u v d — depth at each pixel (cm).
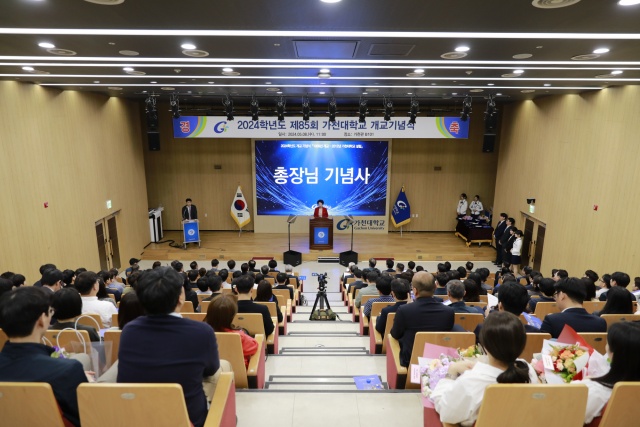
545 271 1195
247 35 454
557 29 420
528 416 199
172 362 201
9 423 194
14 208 760
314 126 1400
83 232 1030
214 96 1235
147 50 539
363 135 1402
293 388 427
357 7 353
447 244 1530
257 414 333
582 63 614
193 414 208
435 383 239
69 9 358
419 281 362
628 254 845
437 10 360
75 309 324
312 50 538
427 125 1388
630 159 845
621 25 402
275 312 552
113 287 678
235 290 575
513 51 531
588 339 325
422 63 630
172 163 1608
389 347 411
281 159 1579
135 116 1381
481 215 1591
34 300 197
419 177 1622
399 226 1634
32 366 195
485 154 1598
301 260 1398
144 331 204
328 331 673
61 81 818
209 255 1416
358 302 685
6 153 745
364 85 934
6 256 734
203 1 336
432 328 358
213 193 1634
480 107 1552
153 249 1453
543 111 1213
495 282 887
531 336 333
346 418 329
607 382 215
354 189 1605
